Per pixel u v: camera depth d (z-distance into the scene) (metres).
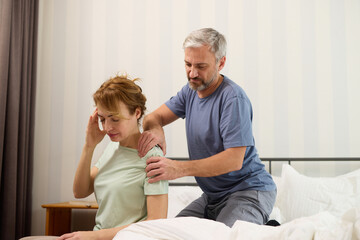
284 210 2.36
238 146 1.42
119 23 3.03
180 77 2.98
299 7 2.99
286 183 2.45
